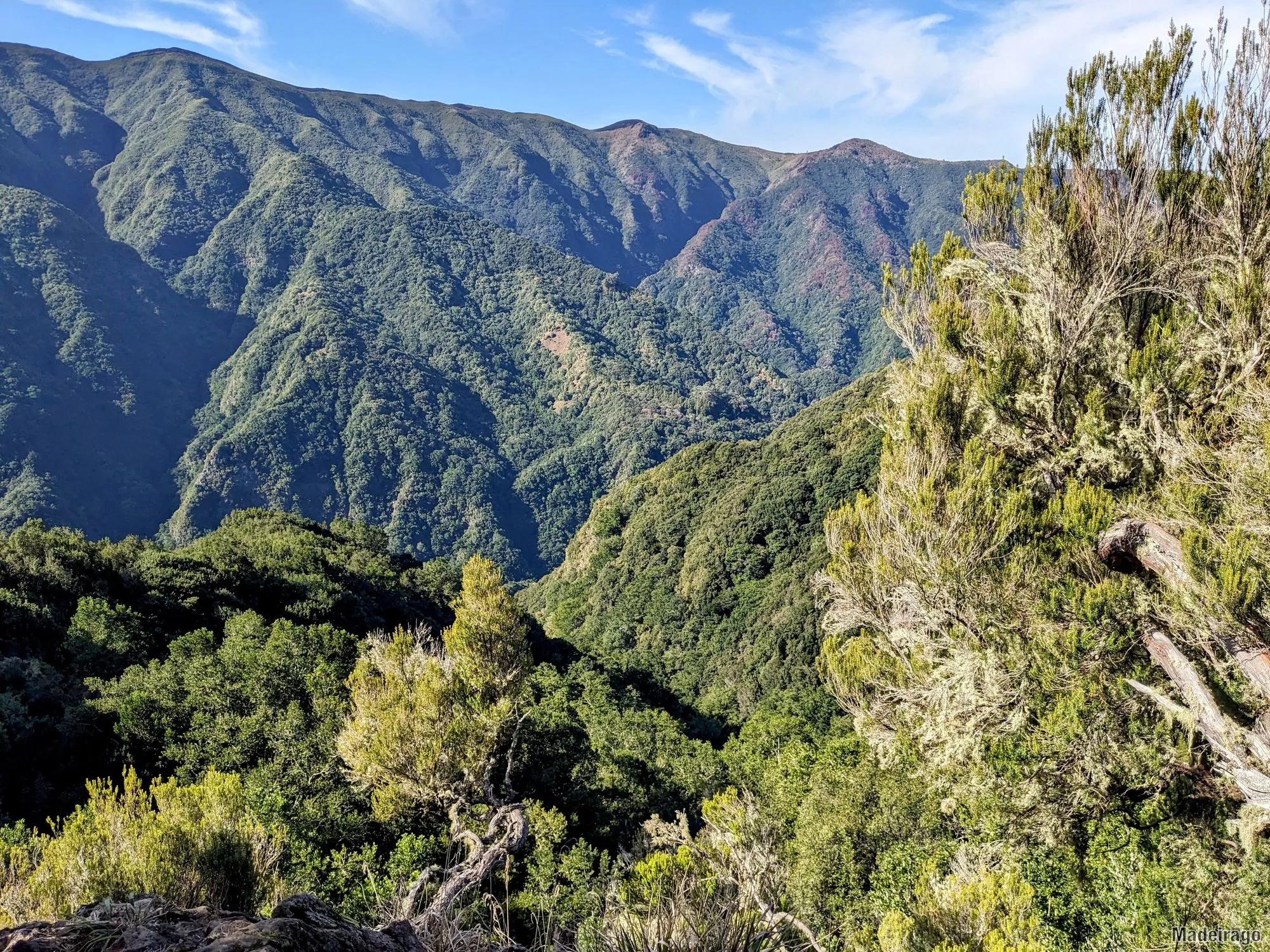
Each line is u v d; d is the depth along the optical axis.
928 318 8.02
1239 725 4.98
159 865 4.47
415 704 11.91
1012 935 3.80
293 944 1.78
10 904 4.28
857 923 9.27
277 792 11.59
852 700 8.34
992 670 6.37
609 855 12.93
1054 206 6.92
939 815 10.83
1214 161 5.98
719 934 3.04
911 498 7.06
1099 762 6.16
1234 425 5.77
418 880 3.78
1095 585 6.14
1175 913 5.79
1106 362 6.62
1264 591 4.57
